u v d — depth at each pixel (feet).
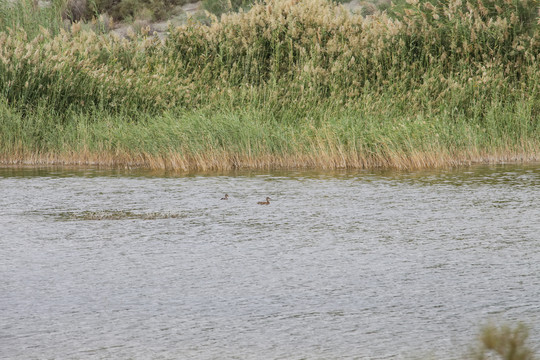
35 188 236.43
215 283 124.77
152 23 502.79
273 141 294.46
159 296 117.70
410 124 289.12
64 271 132.98
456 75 322.75
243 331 102.12
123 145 300.20
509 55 329.31
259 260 140.67
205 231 167.84
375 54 330.34
